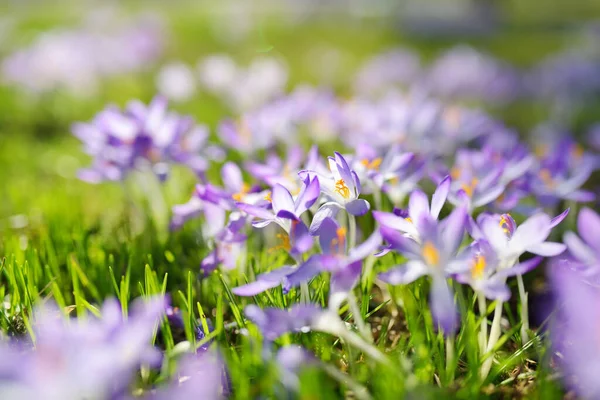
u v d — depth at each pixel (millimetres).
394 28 5703
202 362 612
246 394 580
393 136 961
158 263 787
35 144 1604
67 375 517
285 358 576
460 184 757
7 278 734
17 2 6465
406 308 668
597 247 586
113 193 1116
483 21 6465
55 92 2008
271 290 678
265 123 1039
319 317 577
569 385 620
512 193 809
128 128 834
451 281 658
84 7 6020
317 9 6320
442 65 2523
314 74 2953
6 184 1196
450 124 1100
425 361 605
